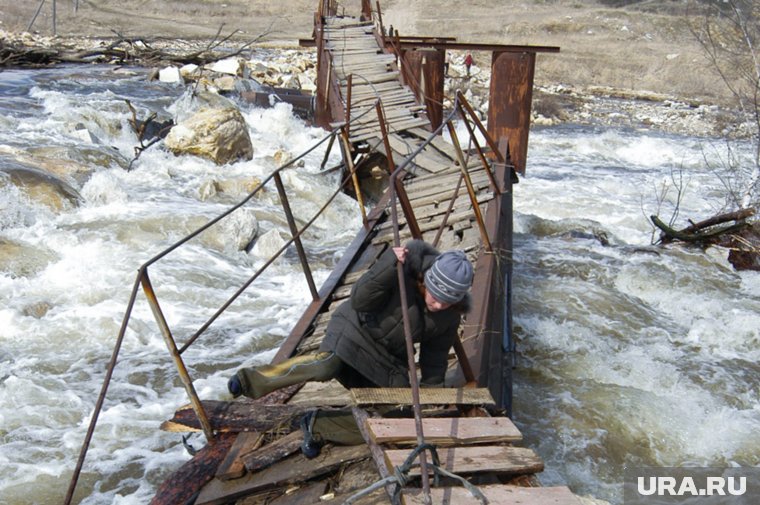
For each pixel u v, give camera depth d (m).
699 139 25.83
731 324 9.35
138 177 13.95
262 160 15.81
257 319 9.09
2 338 8.12
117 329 8.45
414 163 11.10
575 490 6.21
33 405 6.91
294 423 4.21
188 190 13.49
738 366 8.47
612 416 7.20
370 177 13.31
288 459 3.97
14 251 9.90
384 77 14.95
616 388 7.70
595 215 15.89
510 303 7.79
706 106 32.25
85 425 6.68
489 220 8.30
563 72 38.22
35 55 25.69
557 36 44.31
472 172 10.32
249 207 12.86
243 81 23.81
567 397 7.49
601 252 11.86
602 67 38.69
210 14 44.38
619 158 22.64
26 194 11.40
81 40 32.94
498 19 46.88
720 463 6.65
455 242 8.01
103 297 9.22
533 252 11.77
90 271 9.77
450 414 4.19
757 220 12.96
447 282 3.71
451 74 32.62
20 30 35.09
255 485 3.82
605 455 6.71
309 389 4.88
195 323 8.88
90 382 7.43
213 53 29.19
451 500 3.18
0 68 24.12
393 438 3.57
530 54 13.63
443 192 9.62
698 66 38.19
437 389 4.12
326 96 14.88
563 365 8.13
